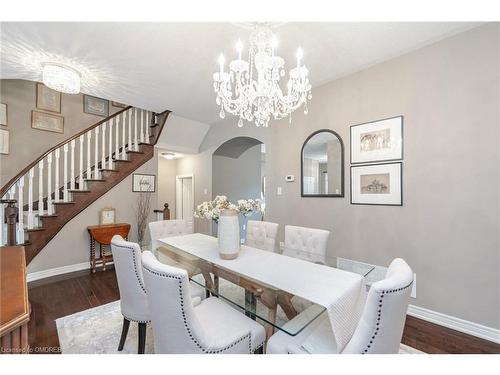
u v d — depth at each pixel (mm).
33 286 3035
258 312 1351
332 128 2969
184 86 3215
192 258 1943
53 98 4277
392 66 2467
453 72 2092
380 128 2541
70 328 2086
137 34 2088
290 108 2148
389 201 2463
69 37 2133
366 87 2664
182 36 2119
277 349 1233
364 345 943
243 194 5898
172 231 2998
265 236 2605
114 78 2969
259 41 1950
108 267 3768
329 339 1268
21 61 2547
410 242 2326
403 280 950
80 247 3682
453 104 2092
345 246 2820
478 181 1970
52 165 4098
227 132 4695
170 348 1110
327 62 2547
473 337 1946
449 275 2102
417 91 2295
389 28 1989
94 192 3807
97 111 4816
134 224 4312
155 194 4629
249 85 1970
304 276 1534
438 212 2166
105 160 4223
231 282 1588
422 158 2260
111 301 2621
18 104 3898
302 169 3283
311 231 2305
